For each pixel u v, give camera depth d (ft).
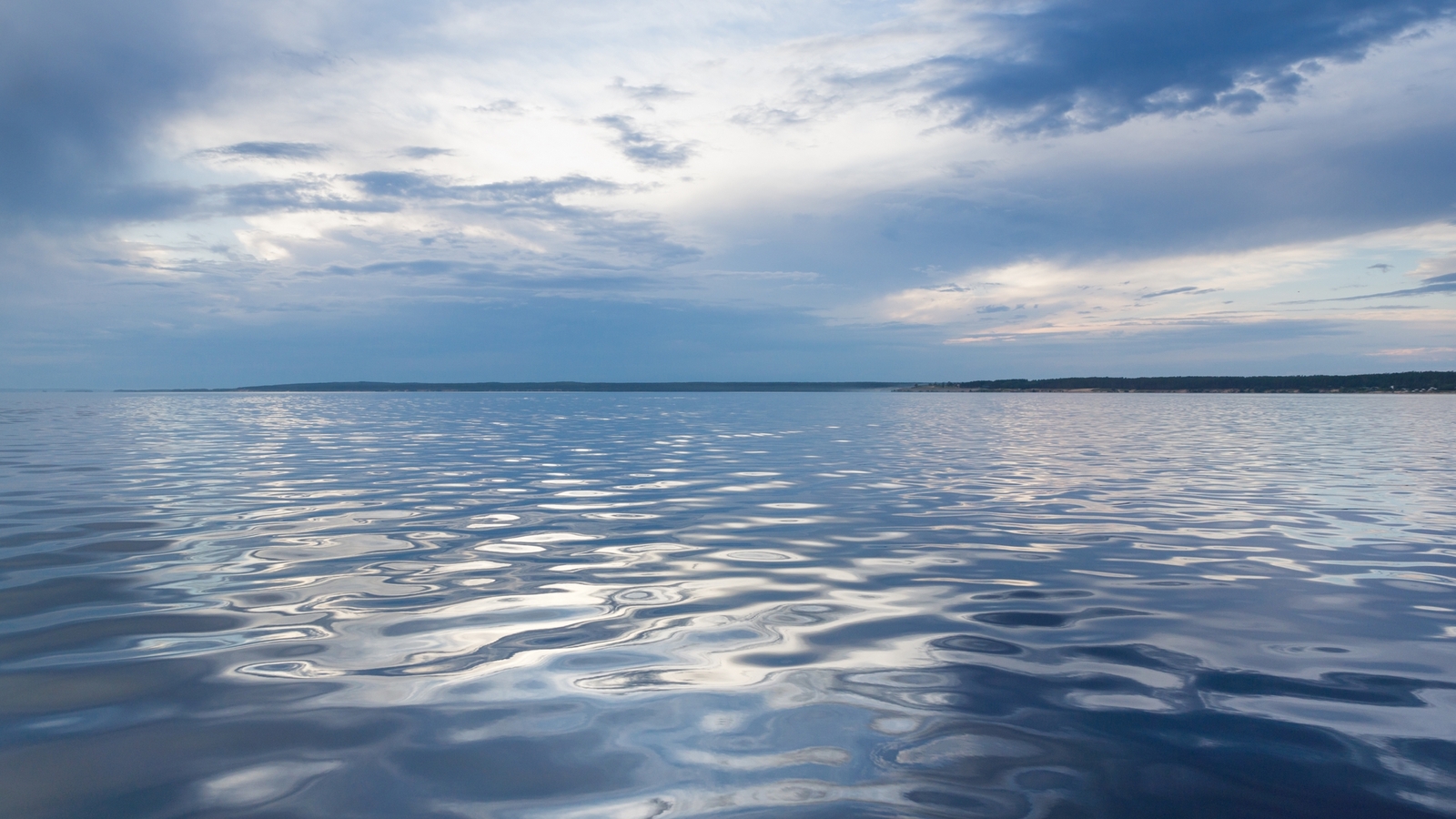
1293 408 187.21
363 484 41.91
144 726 11.75
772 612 17.94
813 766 10.59
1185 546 25.85
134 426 105.09
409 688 13.29
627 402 257.34
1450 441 76.18
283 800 9.63
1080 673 14.21
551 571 21.95
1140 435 86.38
